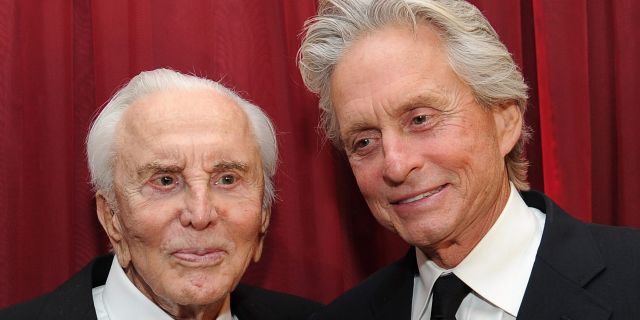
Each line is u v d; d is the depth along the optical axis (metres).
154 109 1.35
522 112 1.40
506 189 1.39
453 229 1.30
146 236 1.33
